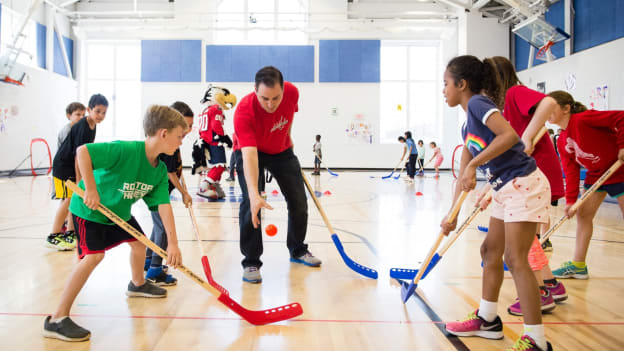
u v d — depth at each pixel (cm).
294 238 277
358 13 1373
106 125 1418
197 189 743
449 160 1418
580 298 214
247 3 1370
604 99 859
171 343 158
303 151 1420
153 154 176
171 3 1377
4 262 270
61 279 235
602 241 354
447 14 1334
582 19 928
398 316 188
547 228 314
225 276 247
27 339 160
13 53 1031
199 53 1377
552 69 1033
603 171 242
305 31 1351
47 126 1218
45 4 1233
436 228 407
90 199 162
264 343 159
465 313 192
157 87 1384
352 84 1404
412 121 1449
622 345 159
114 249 304
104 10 1381
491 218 170
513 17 1188
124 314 187
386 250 315
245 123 230
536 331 146
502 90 168
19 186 774
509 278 251
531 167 155
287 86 245
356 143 1419
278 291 221
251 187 216
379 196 684
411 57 1441
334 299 209
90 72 1409
